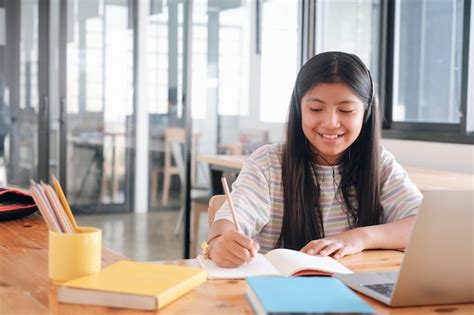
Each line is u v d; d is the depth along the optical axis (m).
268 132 4.50
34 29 5.24
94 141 5.11
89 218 5.12
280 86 4.51
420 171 3.47
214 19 4.52
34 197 1.17
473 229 1.07
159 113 4.77
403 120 4.24
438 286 1.09
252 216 1.66
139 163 4.91
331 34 4.50
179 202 4.67
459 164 3.57
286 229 1.75
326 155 1.75
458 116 3.85
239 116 4.52
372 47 4.39
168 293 1.06
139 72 4.87
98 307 1.05
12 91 5.30
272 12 4.49
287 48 4.50
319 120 1.62
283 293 1.03
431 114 4.05
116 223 5.02
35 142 5.31
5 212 1.81
